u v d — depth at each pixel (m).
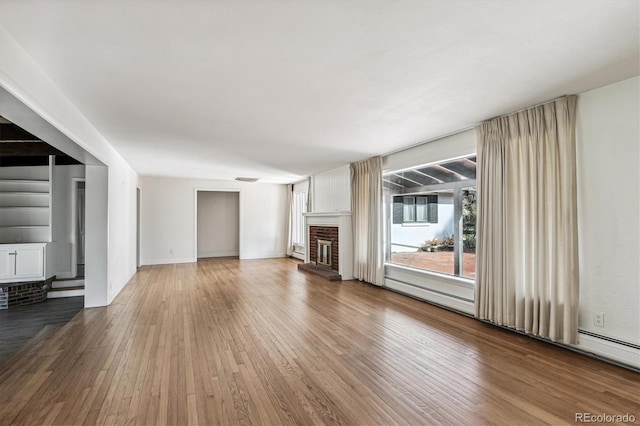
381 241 6.05
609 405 2.23
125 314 4.39
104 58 2.37
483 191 3.96
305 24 1.97
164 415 2.12
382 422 2.05
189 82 2.81
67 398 2.32
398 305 4.84
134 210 7.66
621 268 2.84
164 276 7.25
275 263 9.30
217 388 2.46
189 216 9.52
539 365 2.84
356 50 2.29
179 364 2.87
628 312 2.80
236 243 11.05
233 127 4.19
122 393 2.39
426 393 2.39
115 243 5.42
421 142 5.02
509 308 3.62
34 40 2.11
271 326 3.89
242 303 4.95
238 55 2.35
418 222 5.50
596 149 2.99
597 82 2.85
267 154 5.93
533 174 3.42
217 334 3.62
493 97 3.18
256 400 2.29
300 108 3.49
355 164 6.79
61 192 6.38
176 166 7.22
